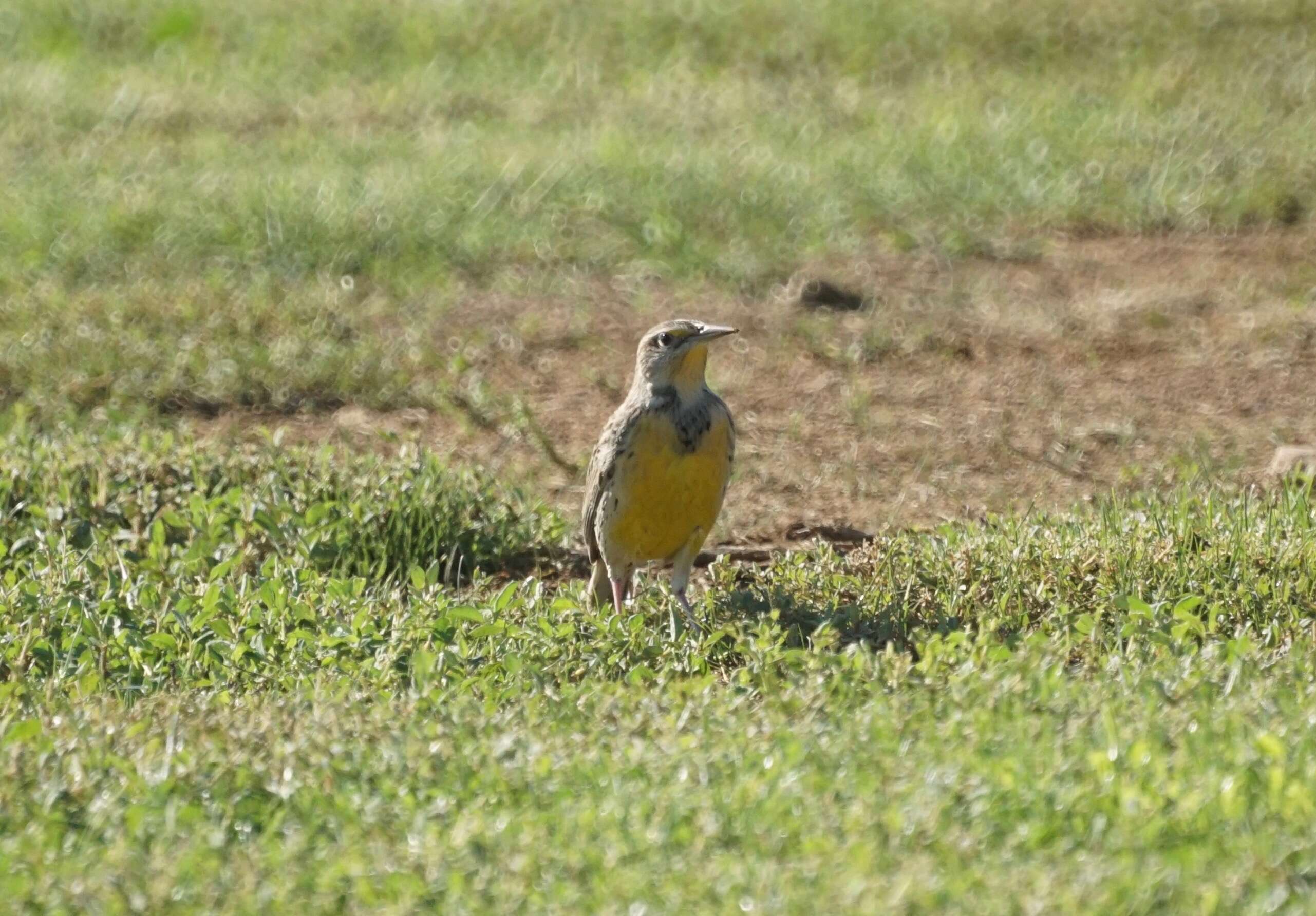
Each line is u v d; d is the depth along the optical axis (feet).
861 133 79.15
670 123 81.97
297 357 53.62
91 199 69.10
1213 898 18.67
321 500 40.37
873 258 65.10
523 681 28.66
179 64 96.02
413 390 51.98
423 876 20.26
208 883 20.15
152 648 30.99
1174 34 90.48
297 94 89.92
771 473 46.03
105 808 22.20
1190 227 68.13
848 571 35.50
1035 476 45.34
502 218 67.82
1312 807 20.61
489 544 39.68
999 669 26.23
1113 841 20.21
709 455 33.63
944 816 21.01
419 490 40.34
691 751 23.57
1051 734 23.26
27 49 99.71
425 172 72.33
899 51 92.07
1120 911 18.79
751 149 75.72
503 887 19.74
